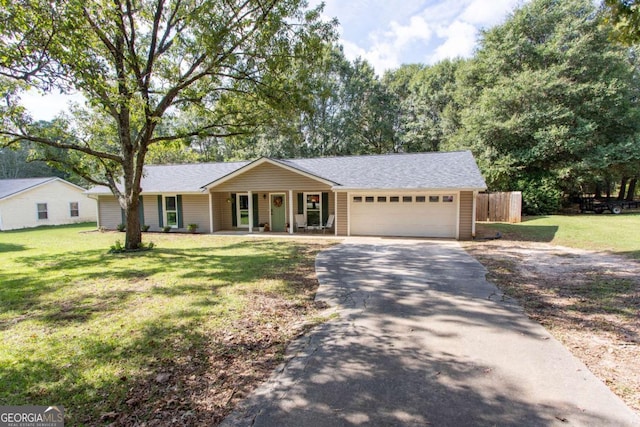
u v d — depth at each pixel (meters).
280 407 2.74
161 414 2.67
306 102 10.16
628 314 4.56
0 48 5.41
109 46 8.81
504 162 21.11
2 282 6.93
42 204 22.72
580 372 3.19
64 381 3.14
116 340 4.03
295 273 7.49
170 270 7.91
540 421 2.51
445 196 13.44
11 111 8.02
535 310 4.86
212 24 8.30
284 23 8.80
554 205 20.34
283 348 3.83
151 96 10.48
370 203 14.29
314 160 17.88
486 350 3.68
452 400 2.79
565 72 21.02
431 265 8.23
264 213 16.98
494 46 23.56
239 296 5.77
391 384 3.05
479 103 23.30
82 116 11.06
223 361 3.53
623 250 9.12
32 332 4.30
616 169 21.81
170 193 16.88
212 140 35.62
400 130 33.84
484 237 12.89
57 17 5.87
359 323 4.54
